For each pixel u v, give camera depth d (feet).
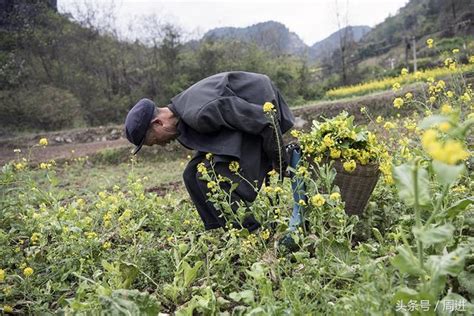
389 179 7.89
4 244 10.16
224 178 8.33
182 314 6.36
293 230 7.53
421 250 4.70
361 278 5.68
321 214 6.87
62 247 9.15
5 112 58.13
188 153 36.35
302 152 8.98
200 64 75.77
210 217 9.34
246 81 9.21
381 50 121.80
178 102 9.11
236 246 8.14
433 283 4.57
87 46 75.36
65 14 79.77
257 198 8.25
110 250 9.64
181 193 16.65
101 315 5.82
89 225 10.81
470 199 5.30
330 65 114.93
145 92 75.41
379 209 9.25
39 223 10.68
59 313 6.26
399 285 5.48
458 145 3.67
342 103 39.27
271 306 5.47
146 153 36.32
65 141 48.06
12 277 8.23
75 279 8.79
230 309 6.95
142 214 11.77
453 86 11.05
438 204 4.70
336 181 8.50
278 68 78.13
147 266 8.68
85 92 69.00
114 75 77.51
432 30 114.11
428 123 4.28
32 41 70.95
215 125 8.49
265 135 8.63
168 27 77.15
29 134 53.42
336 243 6.84
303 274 6.72
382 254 6.79
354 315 5.09
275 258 7.51
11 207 12.07
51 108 59.41
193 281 7.97
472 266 5.70
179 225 10.91
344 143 8.41
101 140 48.49
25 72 67.10
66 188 23.84
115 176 27.91
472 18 100.63
